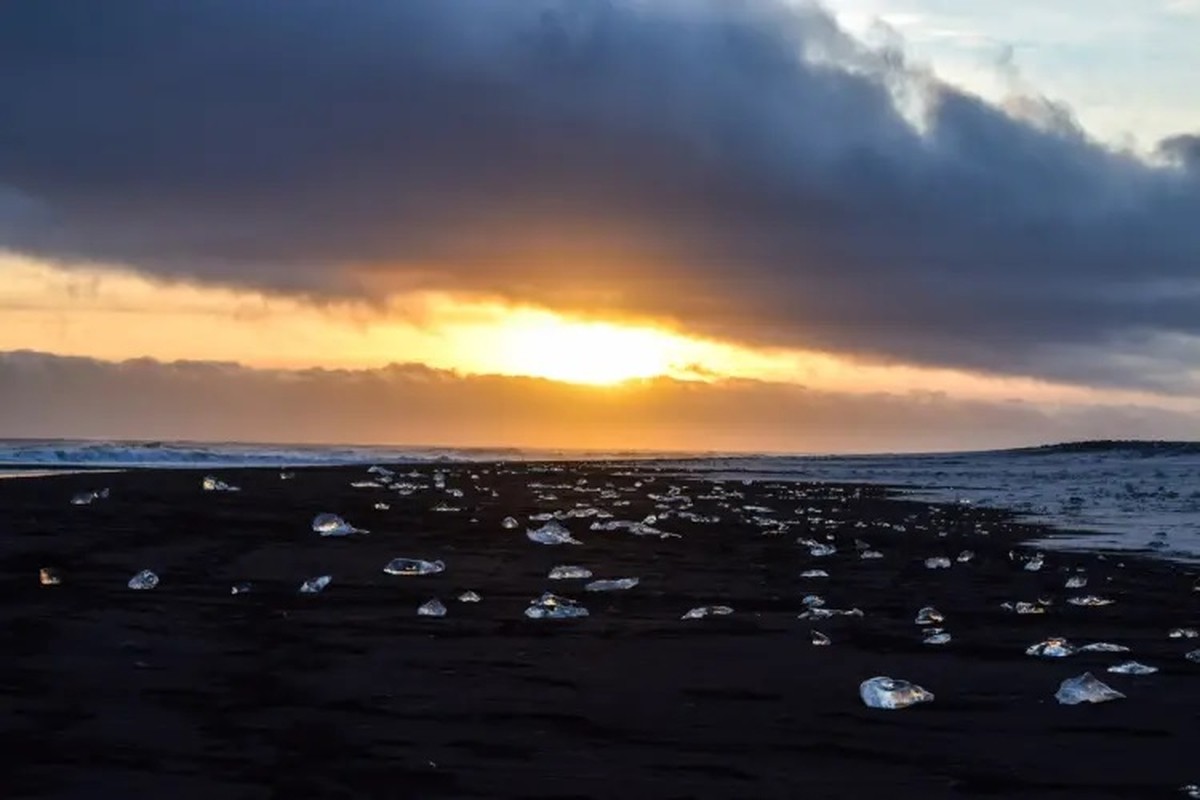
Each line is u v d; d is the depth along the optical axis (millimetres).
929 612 10781
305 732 6707
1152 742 6730
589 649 9086
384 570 12594
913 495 31281
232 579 11773
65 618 9633
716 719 7129
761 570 13883
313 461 47656
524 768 6133
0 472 30250
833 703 7547
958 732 6918
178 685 7695
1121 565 15414
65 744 6402
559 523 17922
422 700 7453
